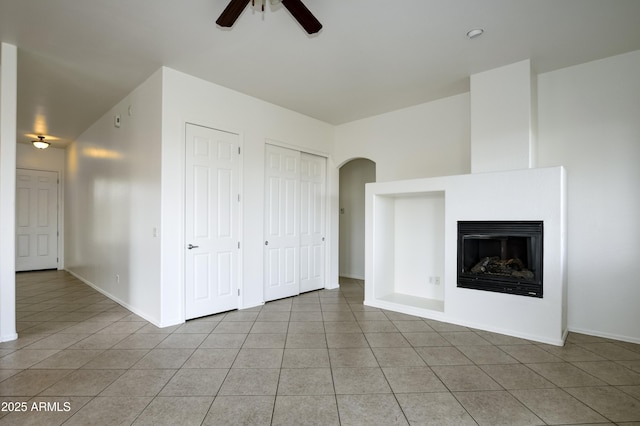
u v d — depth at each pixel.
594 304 3.45
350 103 4.70
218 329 3.55
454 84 4.06
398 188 4.23
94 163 5.58
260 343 3.17
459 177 3.72
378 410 2.08
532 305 3.26
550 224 3.18
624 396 2.26
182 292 3.74
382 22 2.81
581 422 1.97
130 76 3.83
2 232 3.14
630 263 3.29
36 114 5.16
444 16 2.73
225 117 4.14
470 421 1.98
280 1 2.35
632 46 3.21
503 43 3.15
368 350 3.01
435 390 2.32
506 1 2.54
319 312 4.21
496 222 3.46
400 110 4.93
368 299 4.53
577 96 3.58
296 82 4.02
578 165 3.56
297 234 5.14
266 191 4.71
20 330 3.51
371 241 4.51
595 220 3.46
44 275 6.81
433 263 4.54
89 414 2.02
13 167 3.18
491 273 3.52
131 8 2.61
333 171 5.72
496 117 3.65
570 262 3.58
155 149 3.68
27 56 3.37
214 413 2.04
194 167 3.86
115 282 4.71
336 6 2.59
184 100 3.76
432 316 3.93
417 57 3.42
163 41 3.11
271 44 3.16
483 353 2.94
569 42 3.14
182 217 3.73
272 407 2.11
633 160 3.29
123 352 2.94
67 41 3.10
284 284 4.94
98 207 5.39
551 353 2.95
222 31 2.94
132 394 2.25
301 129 5.15
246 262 4.39
